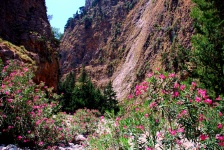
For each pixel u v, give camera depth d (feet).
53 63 88.69
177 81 15.71
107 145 19.54
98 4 433.07
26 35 82.84
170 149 15.34
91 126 40.14
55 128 30.76
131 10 366.63
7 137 26.68
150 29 247.91
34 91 33.81
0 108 27.27
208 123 14.56
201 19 35.96
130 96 18.99
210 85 30.01
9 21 83.97
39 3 109.91
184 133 14.51
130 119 17.16
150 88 15.84
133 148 15.94
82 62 358.23
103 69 320.09
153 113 15.78
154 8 277.64
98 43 366.22
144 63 223.30
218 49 30.48
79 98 123.75
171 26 203.82
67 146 30.96
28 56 68.08
